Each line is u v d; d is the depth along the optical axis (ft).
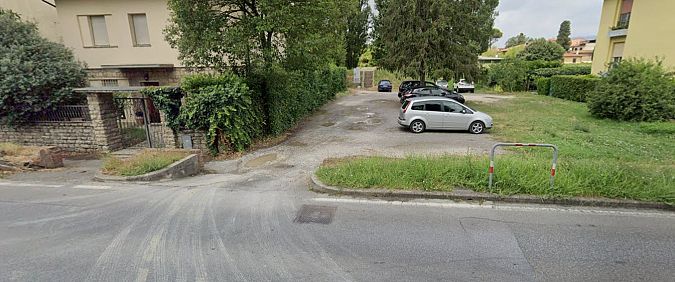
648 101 45.37
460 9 62.13
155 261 12.54
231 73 36.37
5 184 22.48
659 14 57.57
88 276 11.58
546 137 37.76
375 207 17.58
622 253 12.98
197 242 13.94
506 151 31.58
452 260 12.55
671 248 13.32
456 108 42.86
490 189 18.71
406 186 19.63
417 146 35.09
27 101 33.53
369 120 53.88
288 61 37.22
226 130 33.40
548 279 11.38
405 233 14.65
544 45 153.48
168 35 35.55
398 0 63.05
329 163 27.09
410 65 62.69
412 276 11.57
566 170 20.38
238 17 35.81
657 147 32.09
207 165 30.19
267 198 19.21
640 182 18.69
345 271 11.87
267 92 39.88
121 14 52.21
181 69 52.75
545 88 90.94
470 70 63.82
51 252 13.19
